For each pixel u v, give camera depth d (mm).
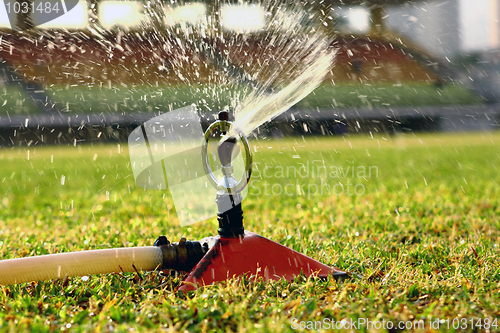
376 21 33000
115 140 23250
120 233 3959
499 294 2314
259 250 2559
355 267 2801
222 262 2498
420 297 2295
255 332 1887
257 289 2385
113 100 24438
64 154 15125
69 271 2449
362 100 30609
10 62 26078
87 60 20297
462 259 2930
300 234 3764
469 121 29922
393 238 3604
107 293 2430
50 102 25422
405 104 31141
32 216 5023
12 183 8250
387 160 11508
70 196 6527
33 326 1956
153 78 21109
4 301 2318
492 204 5008
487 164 9992
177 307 2172
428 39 34250
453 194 5941
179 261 2580
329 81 32344
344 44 31656
